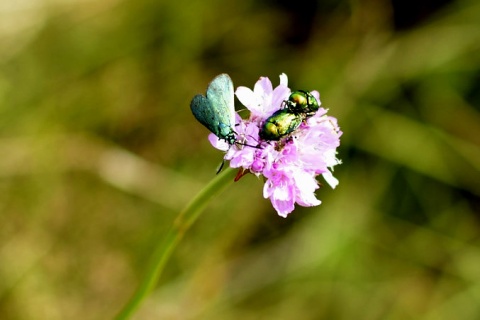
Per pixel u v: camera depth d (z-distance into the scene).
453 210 0.44
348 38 0.46
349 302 0.43
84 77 0.43
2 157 0.42
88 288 0.42
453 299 0.43
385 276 0.43
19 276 0.41
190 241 0.43
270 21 0.46
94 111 0.43
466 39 0.45
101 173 0.43
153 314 0.42
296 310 0.42
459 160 0.44
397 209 0.44
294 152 0.31
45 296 0.41
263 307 0.42
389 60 0.45
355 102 0.44
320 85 0.45
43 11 0.43
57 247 0.42
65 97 0.43
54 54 0.43
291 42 0.46
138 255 0.42
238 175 0.31
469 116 0.44
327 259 0.43
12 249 0.41
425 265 0.43
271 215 0.44
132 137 0.43
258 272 0.43
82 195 0.42
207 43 0.45
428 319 0.43
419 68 0.45
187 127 0.44
